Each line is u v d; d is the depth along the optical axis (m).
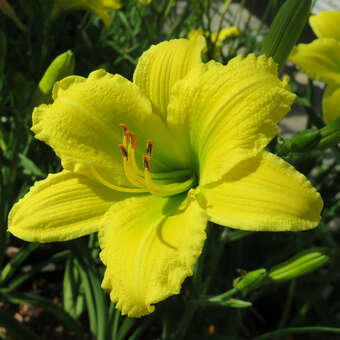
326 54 0.33
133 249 0.20
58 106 0.22
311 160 0.35
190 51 0.23
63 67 0.26
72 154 0.22
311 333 0.42
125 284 0.19
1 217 0.29
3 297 0.29
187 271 0.19
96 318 0.32
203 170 0.22
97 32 0.53
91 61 0.49
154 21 0.40
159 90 0.23
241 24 0.77
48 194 0.22
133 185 0.23
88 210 0.22
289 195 0.19
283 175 0.19
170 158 0.25
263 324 0.44
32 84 0.38
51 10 0.39
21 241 0.47
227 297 0.26
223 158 0.20
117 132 0.23
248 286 0.24
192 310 0.28
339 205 0.42
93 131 0.22
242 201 0.19
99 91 0.22
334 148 0.35
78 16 0.55
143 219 0.22
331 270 0.34
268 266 0.36
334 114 0.33
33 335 0.28
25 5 0.38
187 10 0.40
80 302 0.38
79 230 0.22
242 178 0.20
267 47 0.23
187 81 0.22
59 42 0.51
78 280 0.37
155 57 0.24
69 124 0.22
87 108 0.22
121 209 0.22
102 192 0.23
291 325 0.36
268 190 0.19
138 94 0.23
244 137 0.20
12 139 0.37
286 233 0.41
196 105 0.22
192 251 0.19
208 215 0.20
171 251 0.19
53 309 0.30
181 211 0.22
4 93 0.41
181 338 0.30
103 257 0.21
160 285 0.19
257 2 0.85
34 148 0.31
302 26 0.22
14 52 0.49
